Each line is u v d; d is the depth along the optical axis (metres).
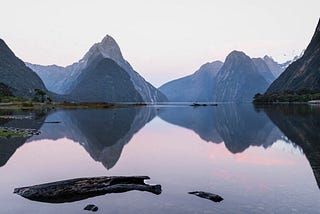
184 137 49.94
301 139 43.09
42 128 62.31
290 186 20.89
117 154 34.34
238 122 79.12
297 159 29.88
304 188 20.42
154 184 21.53
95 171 26.30
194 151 36.03
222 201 18.05
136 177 21.66
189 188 20.61
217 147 38.97
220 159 30.84
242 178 23.12
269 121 76.00
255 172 24.95
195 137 49.72
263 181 22.22
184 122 83.12
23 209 17.30
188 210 16.72
